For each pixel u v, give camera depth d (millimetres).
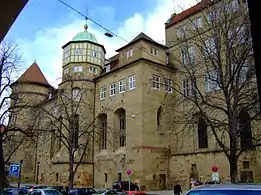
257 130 23391
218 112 27344
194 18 30656
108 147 46719
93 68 54219
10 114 27656
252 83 19344
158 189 41312
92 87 52000
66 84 44188
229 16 20828
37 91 63438
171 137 43938
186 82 26781
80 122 43375
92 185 48031
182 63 27984
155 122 43312
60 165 48844
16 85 28312
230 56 19734
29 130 28328
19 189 31672
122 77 47188
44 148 60031
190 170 40969
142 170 40219
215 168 25688
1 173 22625
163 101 43406
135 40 46719
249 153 34312
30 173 64188
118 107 46656
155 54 46719
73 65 53812
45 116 37125
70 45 55000
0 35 5023
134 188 38406
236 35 19844
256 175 33844
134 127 42938
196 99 21312
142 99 42750
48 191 25141
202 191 4875
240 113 19719
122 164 43438
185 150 42281
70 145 31250
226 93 19344
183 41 26734
